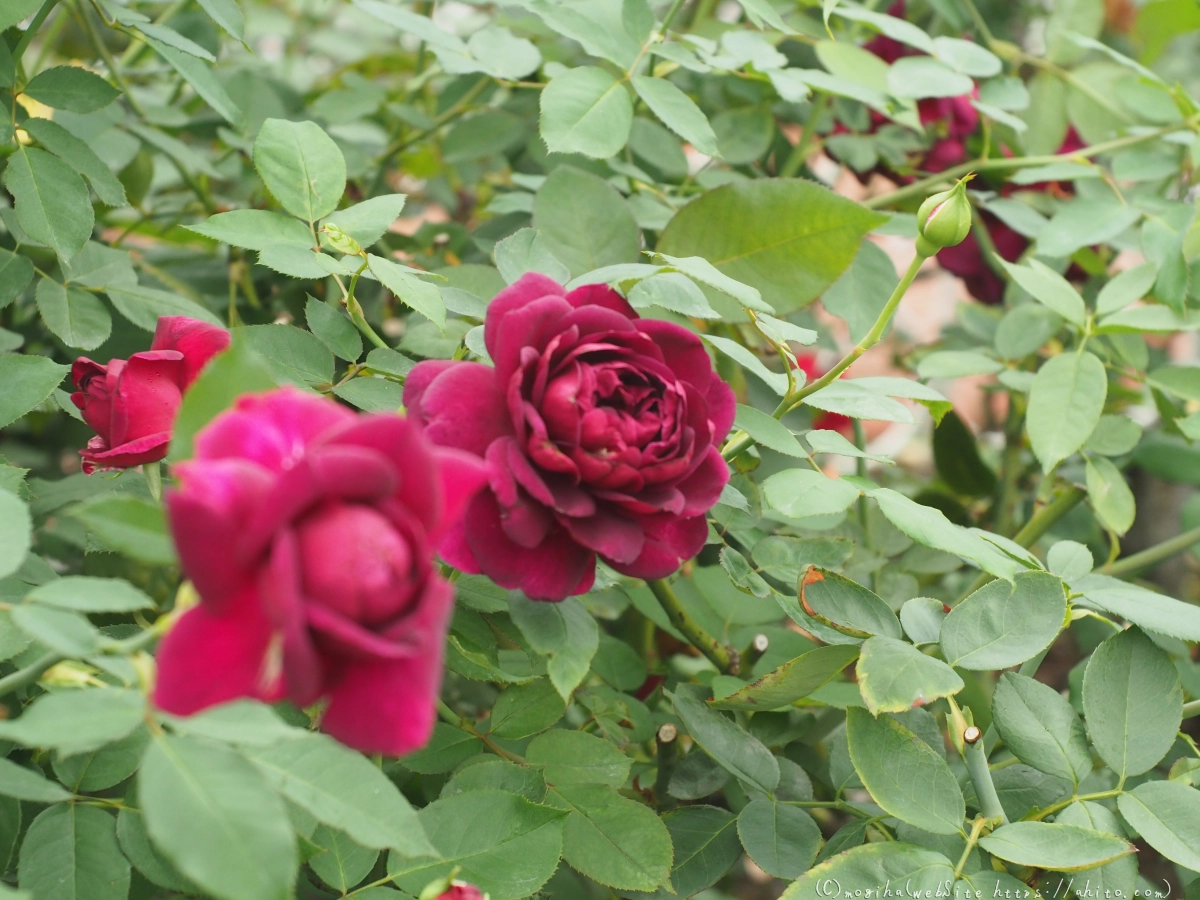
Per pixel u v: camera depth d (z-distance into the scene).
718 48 0.77
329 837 0.54
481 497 0.52
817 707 0.65
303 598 0.44
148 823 0.46
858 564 0.71
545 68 0.69
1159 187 0.78
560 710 0.60
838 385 0.60
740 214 0.62
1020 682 0.58
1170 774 0.59
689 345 0.54
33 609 0.47
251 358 0.47
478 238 0.73
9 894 0.48
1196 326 0.66
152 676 0.47
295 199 0.58
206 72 0.66
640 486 0.52
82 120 0.71
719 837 0.60
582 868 0.57
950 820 0.56
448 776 0.62
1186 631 0.57
